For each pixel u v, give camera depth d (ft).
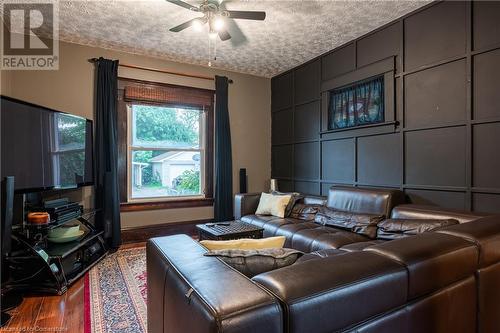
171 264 3.95
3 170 7.97
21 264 8.03
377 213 9.11
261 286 3.14
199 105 15.10
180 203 14.61
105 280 8.93
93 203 12.51
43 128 9.49
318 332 3.01
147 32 11.25
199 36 11.57
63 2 9.11
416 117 9.69
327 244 8.02
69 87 12.23
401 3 9.22
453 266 4.37
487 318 4.98
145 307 7.25
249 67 15.44
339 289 3.16
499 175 7.76
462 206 8.51
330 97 13.07
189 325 3.06
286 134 15.98
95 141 12.43
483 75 8.05
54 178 9.92
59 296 7.86
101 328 6.32
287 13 9.73
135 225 13.60
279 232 9.95
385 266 3.67
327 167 13.26
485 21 8.00
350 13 9.78
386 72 10.57
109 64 12.65
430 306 4.10
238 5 9.21
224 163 15.39
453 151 8.73
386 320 3.59
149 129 14.17
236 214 13.41
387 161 10.63
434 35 9.14
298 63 14.78
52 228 8.71
